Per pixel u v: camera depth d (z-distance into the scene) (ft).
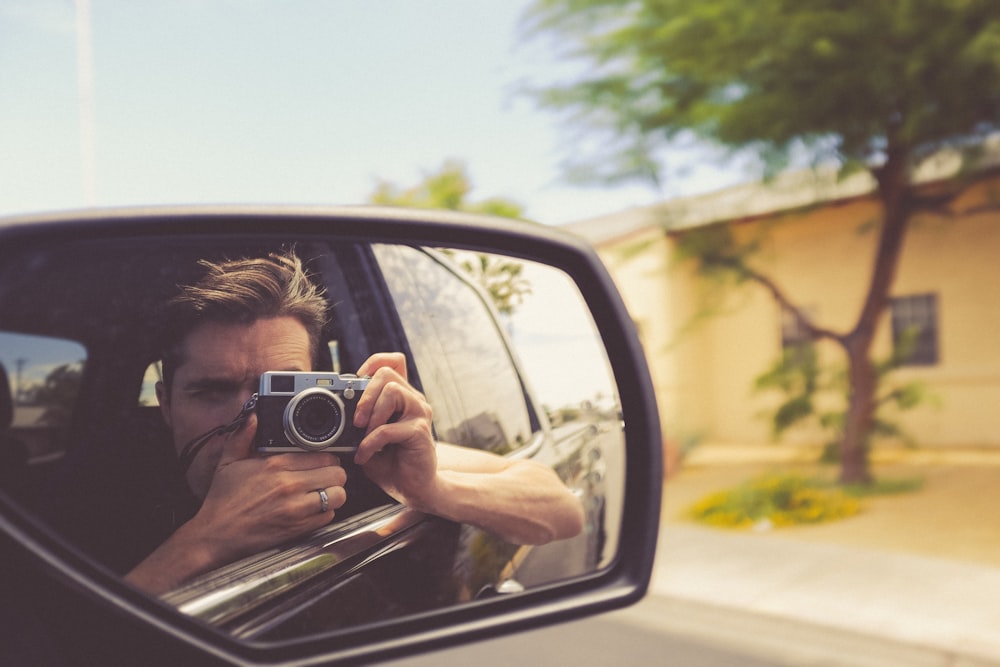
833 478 32.42
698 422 46.24
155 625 2.88
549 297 4.78
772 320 45.65
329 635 3.39
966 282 41.29
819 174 28.17
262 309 3.34
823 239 43.83
